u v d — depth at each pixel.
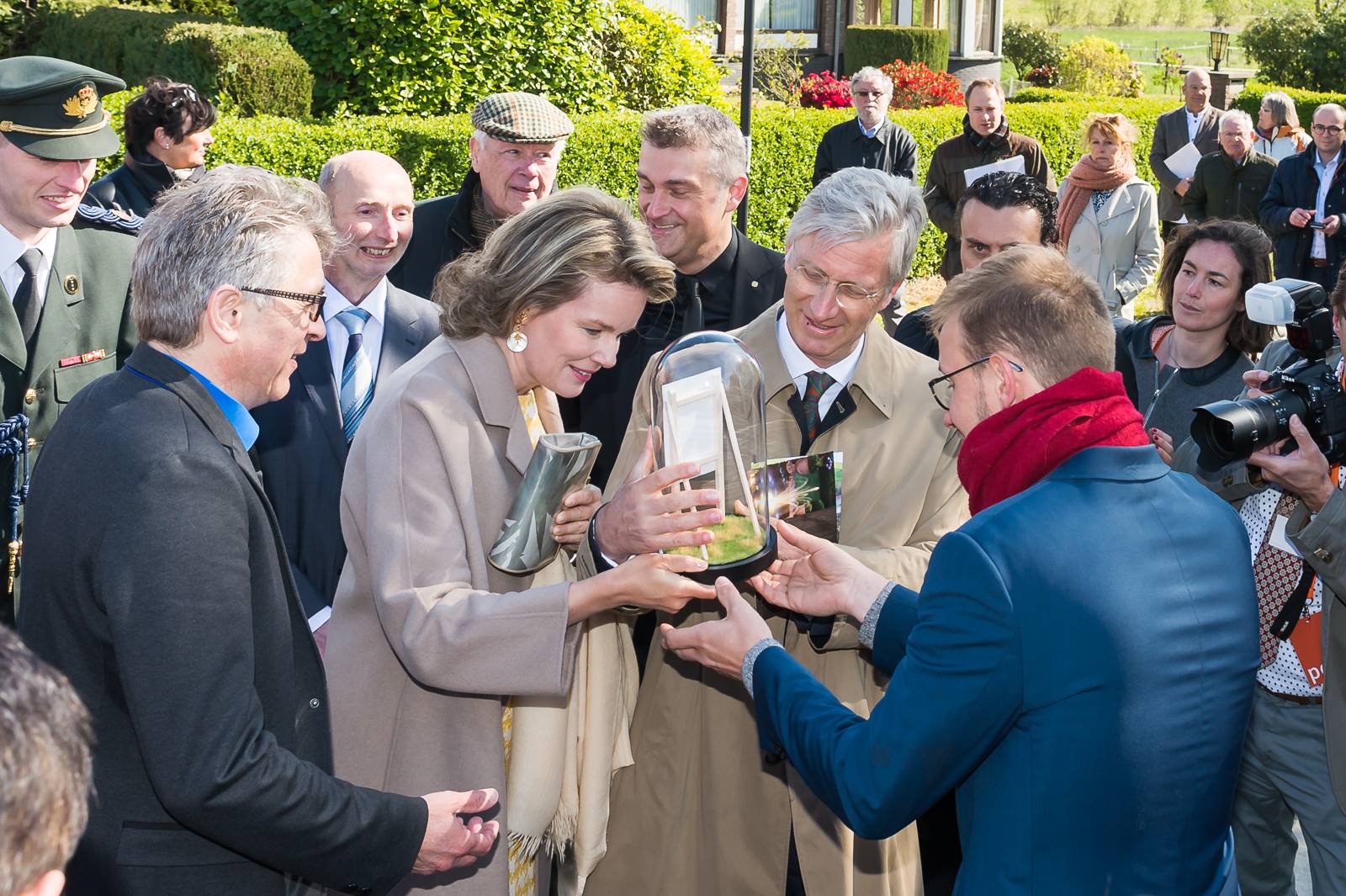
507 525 2.17
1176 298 3.42
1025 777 1.72
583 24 11.65
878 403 2.60
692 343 2.31
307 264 1.91
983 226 3.74
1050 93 21.16
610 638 2.50
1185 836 1.75
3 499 3.04
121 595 1.69
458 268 2.25
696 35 14.50
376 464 2.14
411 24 10.97
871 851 2.60
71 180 3.20
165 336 1.84
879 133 10.12
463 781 2.23
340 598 2.27
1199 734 1.74
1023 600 1.70
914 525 2.63
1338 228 8.80
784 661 2.06
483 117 4.44
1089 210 7.13
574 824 2.52
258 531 1.87
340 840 1.86
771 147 11.41
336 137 8.98
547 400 2.51
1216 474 2.95
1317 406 2.56
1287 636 2.84
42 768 0.99
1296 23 27.20
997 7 22.30
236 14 11.95
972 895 1.78
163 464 1.73
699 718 2.62
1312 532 2.56
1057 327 1.86
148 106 4.91
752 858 2.61
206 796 1.70
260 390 1.92
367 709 2.24
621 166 10.33
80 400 1.84
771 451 2.64
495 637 2.04
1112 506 1.79
